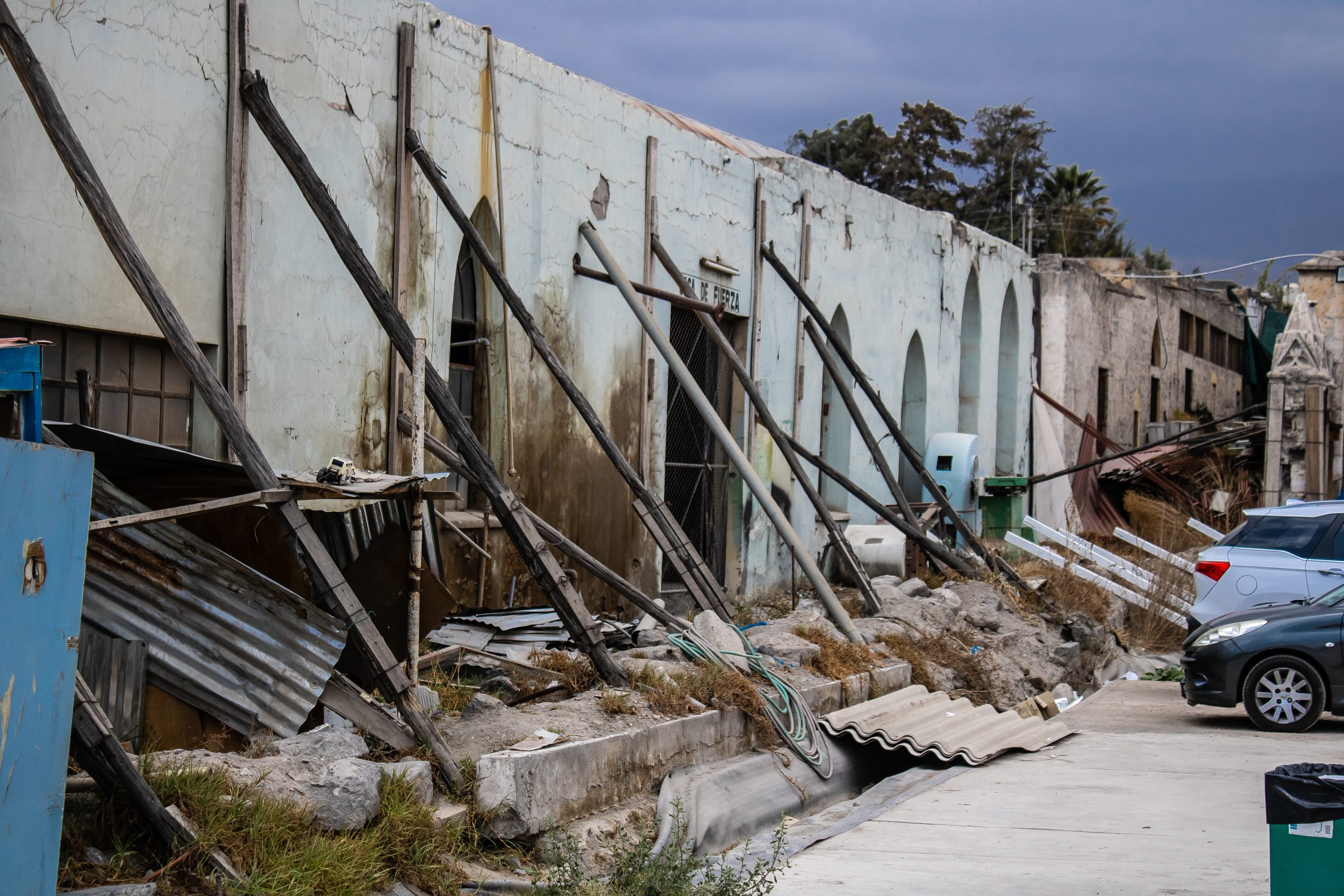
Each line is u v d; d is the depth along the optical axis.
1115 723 12.43
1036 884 6.17
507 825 6.47
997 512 22.55
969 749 10.09
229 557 6.32
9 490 4.03
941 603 15.45
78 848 4.91
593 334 13.59
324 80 9.99
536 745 7.04
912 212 21.70
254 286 9.38
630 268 14.21
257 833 5.23
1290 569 14.26
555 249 12.90
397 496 7.24
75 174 6.51
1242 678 11.91
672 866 6.05
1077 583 18.55
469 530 11.32
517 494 12.22
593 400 13.61
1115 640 18.05
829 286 18.88
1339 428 27.14
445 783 6.60
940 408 23.09
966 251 24.08
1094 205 59.62
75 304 8.00
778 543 17.44
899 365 21.42
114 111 8.23
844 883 6.25
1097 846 7.04
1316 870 4.34
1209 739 11.28
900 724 10.34
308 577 6.65
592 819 7.02
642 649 9.91
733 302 16.38
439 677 8.50
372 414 10.61
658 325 13.20
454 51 11.47
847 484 16.59
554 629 9.95
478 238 10.74
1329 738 11.34
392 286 10.78
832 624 12.74
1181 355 38.12
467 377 12.18
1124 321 32.88
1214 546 15.16
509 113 12.21
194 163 8.84
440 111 11.32
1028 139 56.03
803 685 10.44
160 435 8.87
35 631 4.15
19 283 7.63
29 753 4.12
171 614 6.14
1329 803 4.32
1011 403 27.19
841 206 19.19
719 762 8.60
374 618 7.59
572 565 13.09
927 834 7.44
